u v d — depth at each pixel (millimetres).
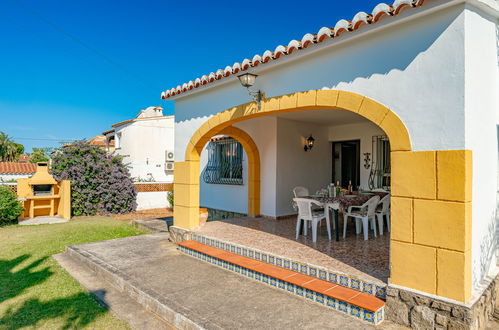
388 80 3750
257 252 5469
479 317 3365
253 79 5168
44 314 4195
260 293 4512
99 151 13469
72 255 6930
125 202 13500
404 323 3523
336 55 4270
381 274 4184
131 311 4324
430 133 3404
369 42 3928
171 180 17766
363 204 6438
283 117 9117
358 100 4016
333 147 10922
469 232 3250
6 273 5855
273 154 9195
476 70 3422
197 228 7324
